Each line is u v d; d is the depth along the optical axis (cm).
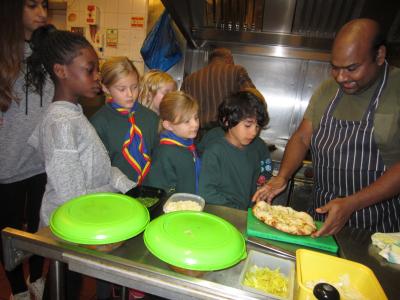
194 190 118
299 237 67
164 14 201
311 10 171
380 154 88
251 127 109
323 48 195
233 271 56
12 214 117
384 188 74
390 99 85
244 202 118
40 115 112
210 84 168
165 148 113
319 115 106
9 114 106
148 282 51
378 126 86
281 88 221
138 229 58
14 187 114
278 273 58
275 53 211
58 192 78
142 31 237
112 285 116
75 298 100
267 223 71
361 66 78
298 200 173
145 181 114
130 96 120
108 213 60
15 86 105
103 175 94
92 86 91
